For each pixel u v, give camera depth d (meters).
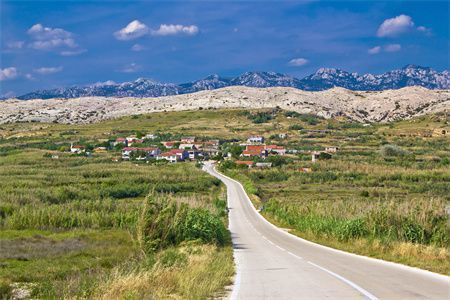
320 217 40.22
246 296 12.66
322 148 183.75
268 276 16.95
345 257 23.36
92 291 13.20
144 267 17.34
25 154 155.62
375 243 25.16
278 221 60.53
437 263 18.72
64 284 15.70
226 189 108.94
